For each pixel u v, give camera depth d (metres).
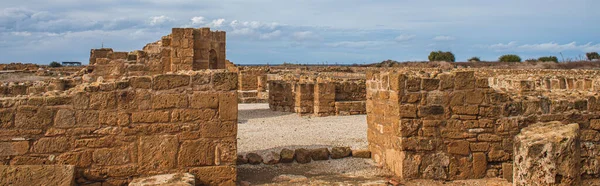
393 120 11.84
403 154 11.44
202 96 10.34
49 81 17.56
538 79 18.23
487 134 11.72
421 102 11.51
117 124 9.98
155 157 10.16
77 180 9.77
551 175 7.80
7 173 9.17
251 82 36.97
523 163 8.18
